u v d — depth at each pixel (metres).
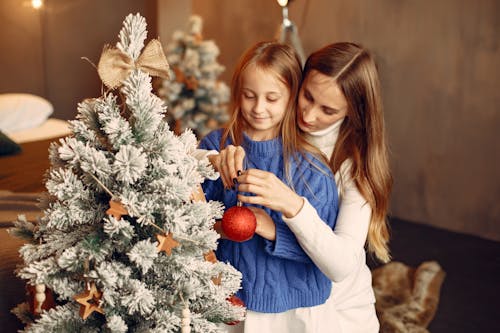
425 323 2.55
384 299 2.74
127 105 0.87
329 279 1.14
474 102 3.57
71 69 4.38
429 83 3.71
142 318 0.88
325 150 1.22
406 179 3.92
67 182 0.82
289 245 1.06
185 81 3.71
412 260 3.26
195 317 0.91
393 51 3.80
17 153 2.89
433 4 3.60
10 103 3.48
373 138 1.18
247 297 1.13
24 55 4.36
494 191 3.57
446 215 3.79
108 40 4.23
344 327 1.25
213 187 1.19
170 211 0.82
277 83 1.09
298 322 1.14
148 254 0.80
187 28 3.88
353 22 3.91
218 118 3.78
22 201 1.92
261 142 1.16
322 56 1.13
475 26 3.48
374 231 1.21
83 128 0.85
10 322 1.26
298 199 1.01
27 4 4.27
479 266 3.21
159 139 0.85
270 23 4.26
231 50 4.56
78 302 0.84
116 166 0.80
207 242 0.87
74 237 0.86
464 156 3.66
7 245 1.47
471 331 2.53
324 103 1.12
